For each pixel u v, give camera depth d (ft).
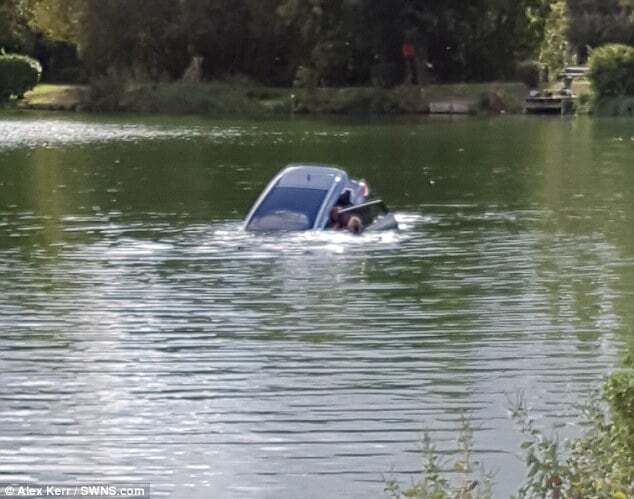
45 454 35.73
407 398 40.16
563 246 67.05
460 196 89.71
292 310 51.98
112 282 57.67
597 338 47.29
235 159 122.93
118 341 47.24
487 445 36.01
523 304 52.90
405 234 71.00
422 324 49.55
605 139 146.20
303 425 37.83
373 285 56.75
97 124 182.19
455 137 152.35
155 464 35.06
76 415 38.86
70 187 96.84
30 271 60.39
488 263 62.08
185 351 45.78
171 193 92.17
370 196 88.43
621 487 26.27
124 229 73.20
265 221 71.05
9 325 49.70
